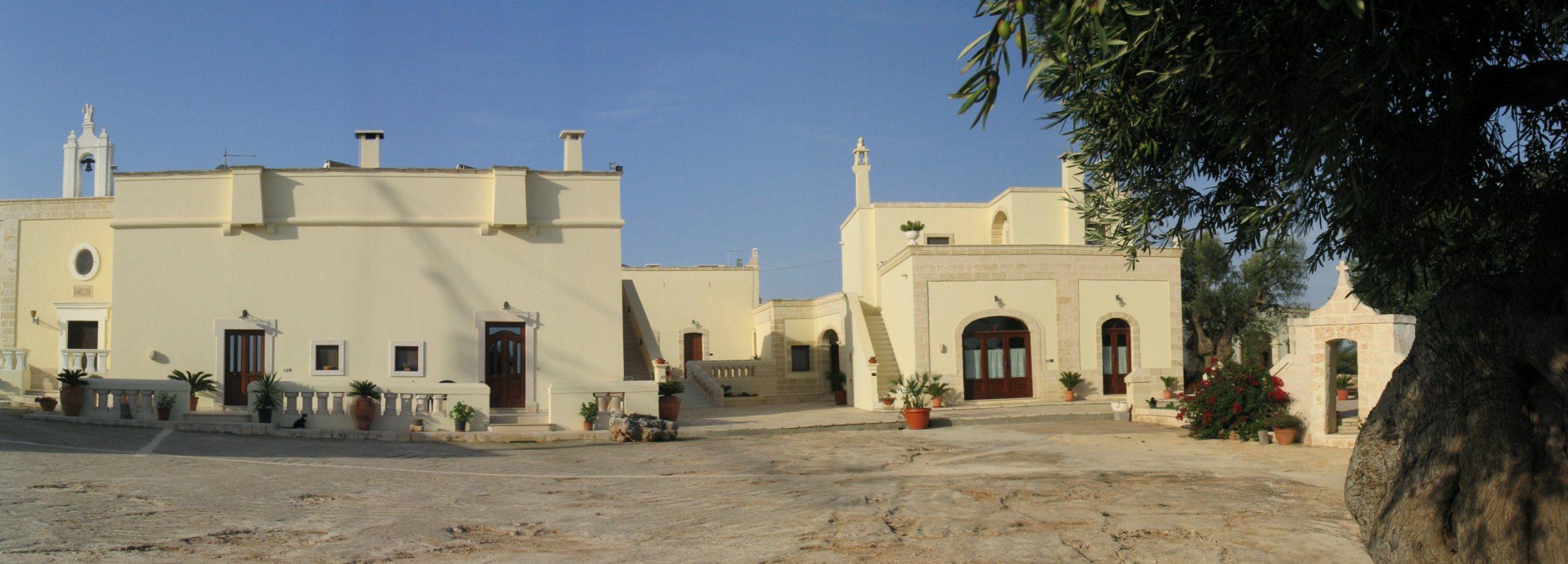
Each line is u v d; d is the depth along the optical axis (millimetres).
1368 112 5223
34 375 26109
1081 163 7891
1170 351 32125
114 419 20672
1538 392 5637
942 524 10305
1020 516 10797
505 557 8578
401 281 24156
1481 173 6215
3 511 9594
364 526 9852
